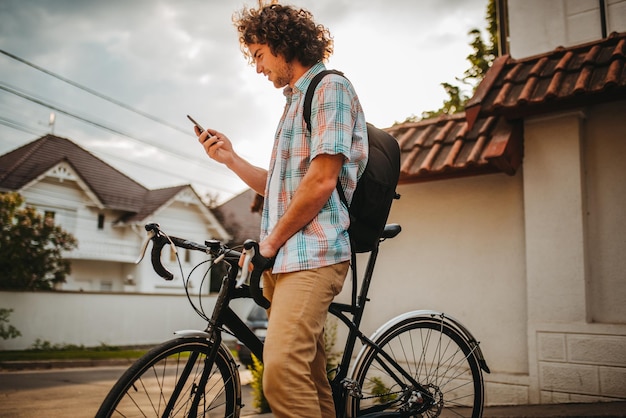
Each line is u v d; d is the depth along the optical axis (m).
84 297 15.79
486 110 4.17
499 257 4.48
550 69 4.35
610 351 3.70
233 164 2.21
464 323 4.57
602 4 5.14
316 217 1.78
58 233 16.41
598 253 3.97
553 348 3.93
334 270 1.77
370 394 2.28
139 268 21.89
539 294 4.04
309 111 1.78
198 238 24.08
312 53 1.90
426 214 4.93
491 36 8.30
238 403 1.92
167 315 17.92
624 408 3.32
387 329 2.28
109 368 11.05
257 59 1.96
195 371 1.81
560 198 4.06
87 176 22.02
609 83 3.61
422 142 4.89
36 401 6.05
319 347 2.01
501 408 3.73
